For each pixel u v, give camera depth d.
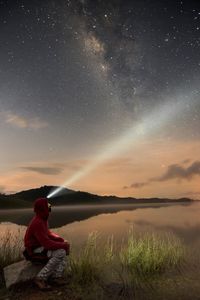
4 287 2.68
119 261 3.40
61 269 2.74
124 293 2.59
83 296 2.52
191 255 3.78
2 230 7.87
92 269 2.93
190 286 2.73
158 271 3.12
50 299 2.46
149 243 3.76
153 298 2.50
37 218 2.75
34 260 2.72
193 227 8.13
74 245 4.57
